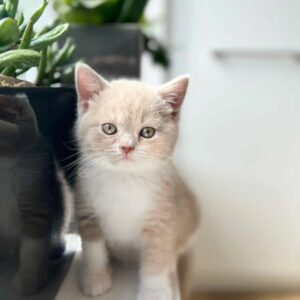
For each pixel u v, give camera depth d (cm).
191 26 78
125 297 34
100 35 50
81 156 35
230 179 84
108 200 36
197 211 46
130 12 54
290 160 83
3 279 29
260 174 83
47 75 37
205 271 87
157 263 36
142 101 36
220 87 80
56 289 34
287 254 87
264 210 85
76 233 37
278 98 80
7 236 29
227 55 78
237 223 85
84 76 35
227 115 81
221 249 87
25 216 29
